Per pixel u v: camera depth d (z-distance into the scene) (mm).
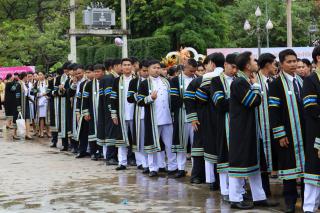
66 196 9586
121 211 8320
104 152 13562
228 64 8531
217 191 9594
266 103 8383
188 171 11805
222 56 9523
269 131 8297
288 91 7680
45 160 14133
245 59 8016
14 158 14609
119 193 9680
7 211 8586
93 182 10852
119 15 33188
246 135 7973
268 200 8500
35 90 19250
